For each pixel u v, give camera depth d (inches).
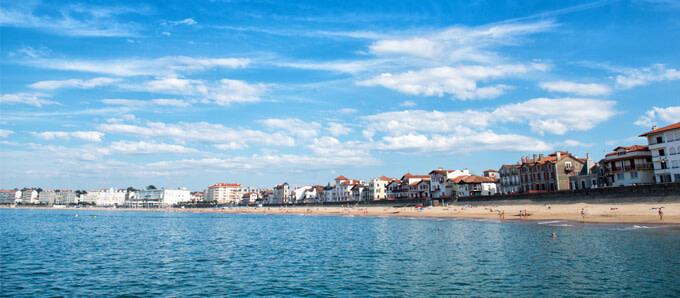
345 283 1095.6
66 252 1803.6
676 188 2517.2
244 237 2431.1
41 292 1060.5
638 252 1357.0
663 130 3127.5
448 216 3720.5
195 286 1103.6
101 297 1002.7
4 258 1627.7
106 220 5068.9
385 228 2765.7
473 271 1189.1
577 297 893.2
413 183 6496.1
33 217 6122.1
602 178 3725.4
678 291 906.7
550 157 4557.1
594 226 2210.9
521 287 989.8
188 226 3631.9
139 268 1379.2
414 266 1299.2
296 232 2714.1
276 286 1083.3
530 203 3631.9
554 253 1423.5
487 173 5708.7
